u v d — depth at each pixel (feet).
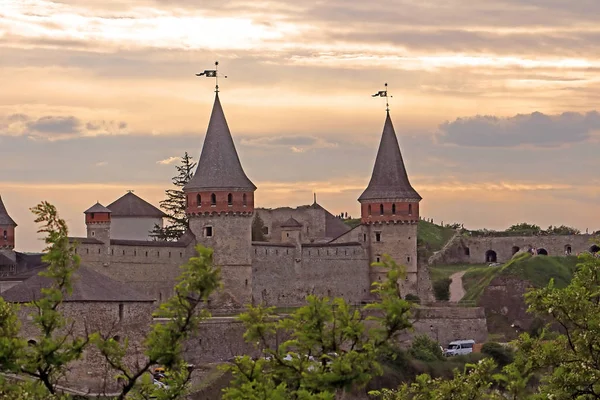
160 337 321.93
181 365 335.88
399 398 381.81
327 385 313.94
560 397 338.34
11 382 329.52
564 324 352.28
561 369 339.57
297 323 326.03
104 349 332.19
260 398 309.83
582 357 343.46
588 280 373.40
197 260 322.75
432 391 361.10
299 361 324.39
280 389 312.91
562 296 351.25
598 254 418.10
